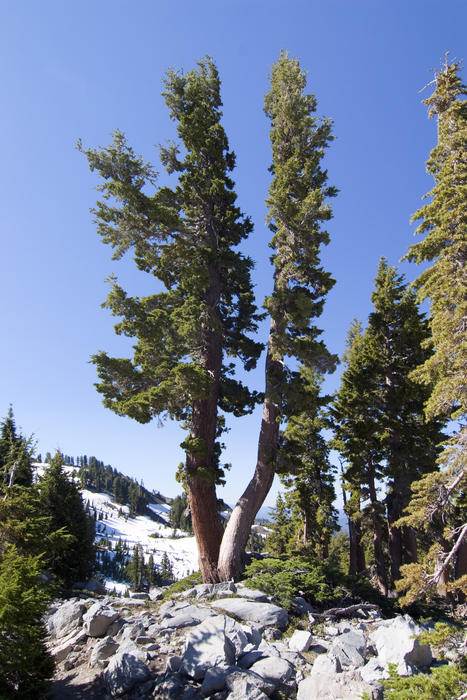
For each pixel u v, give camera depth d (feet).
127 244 61.11
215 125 70.03
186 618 35.58
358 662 30.01
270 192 61.46
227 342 70.28
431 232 44.80
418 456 70.23
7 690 22.67
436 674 21.71
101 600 45.55
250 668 27.66
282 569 47.01
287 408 60.54
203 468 54.90
